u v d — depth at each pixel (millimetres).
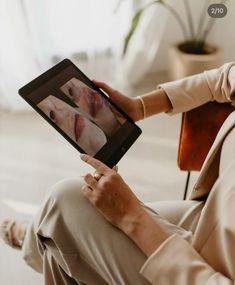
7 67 1949
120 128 815
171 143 1867
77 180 681
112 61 2178
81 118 754
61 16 1959
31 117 2057
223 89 879
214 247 564
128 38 1933
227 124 680
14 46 1915
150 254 566
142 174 1678
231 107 938
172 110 913
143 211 608
